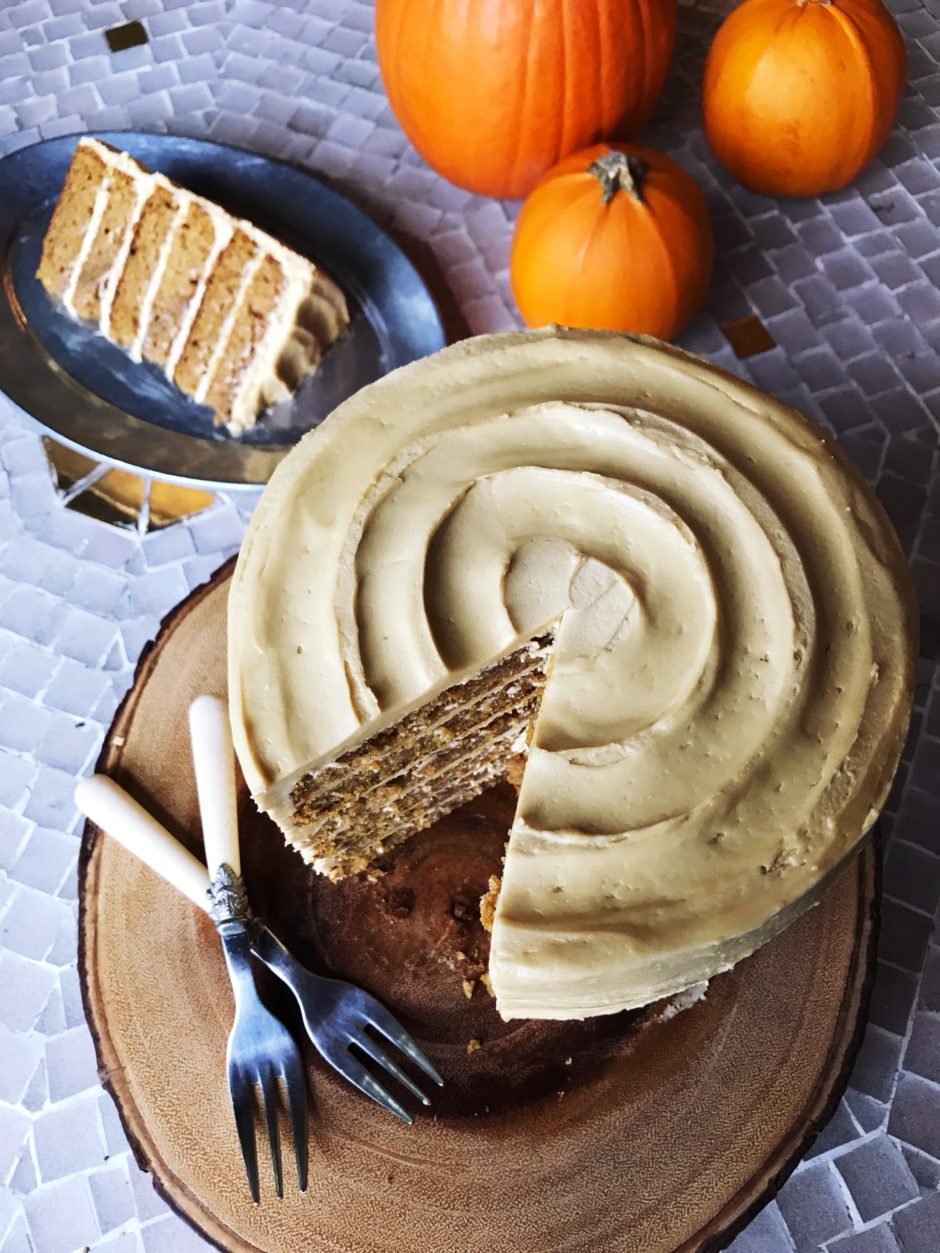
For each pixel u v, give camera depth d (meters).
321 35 0.61
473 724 0.43
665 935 0.36
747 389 0.42
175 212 0.51
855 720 0.38
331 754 0.39
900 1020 0.43
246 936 0.41
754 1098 0.39
